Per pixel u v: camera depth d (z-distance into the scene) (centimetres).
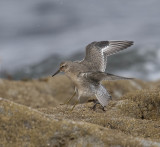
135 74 4406
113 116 1575
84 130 1204
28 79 3034
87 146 1158
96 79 1249
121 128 1410
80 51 5191
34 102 2598
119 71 4488
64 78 3058
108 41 1460
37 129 1188
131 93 1836
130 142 1188
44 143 1155
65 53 5106
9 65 4781
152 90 1820
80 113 1563
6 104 1253
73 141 1170
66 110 1598
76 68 1299
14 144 1138
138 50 4916
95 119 1457
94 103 1708
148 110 1691
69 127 1207
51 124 1210
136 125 1440
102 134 1205
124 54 4809
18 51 5222
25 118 1214
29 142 1151
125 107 1691
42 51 5200
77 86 1312
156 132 1402
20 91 2656
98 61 1373
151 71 4447
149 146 1188
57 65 4762
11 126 1183
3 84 2673
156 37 5422
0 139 1145
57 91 2878
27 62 4881
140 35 5584
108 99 1279
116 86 2702
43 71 4597
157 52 4853
